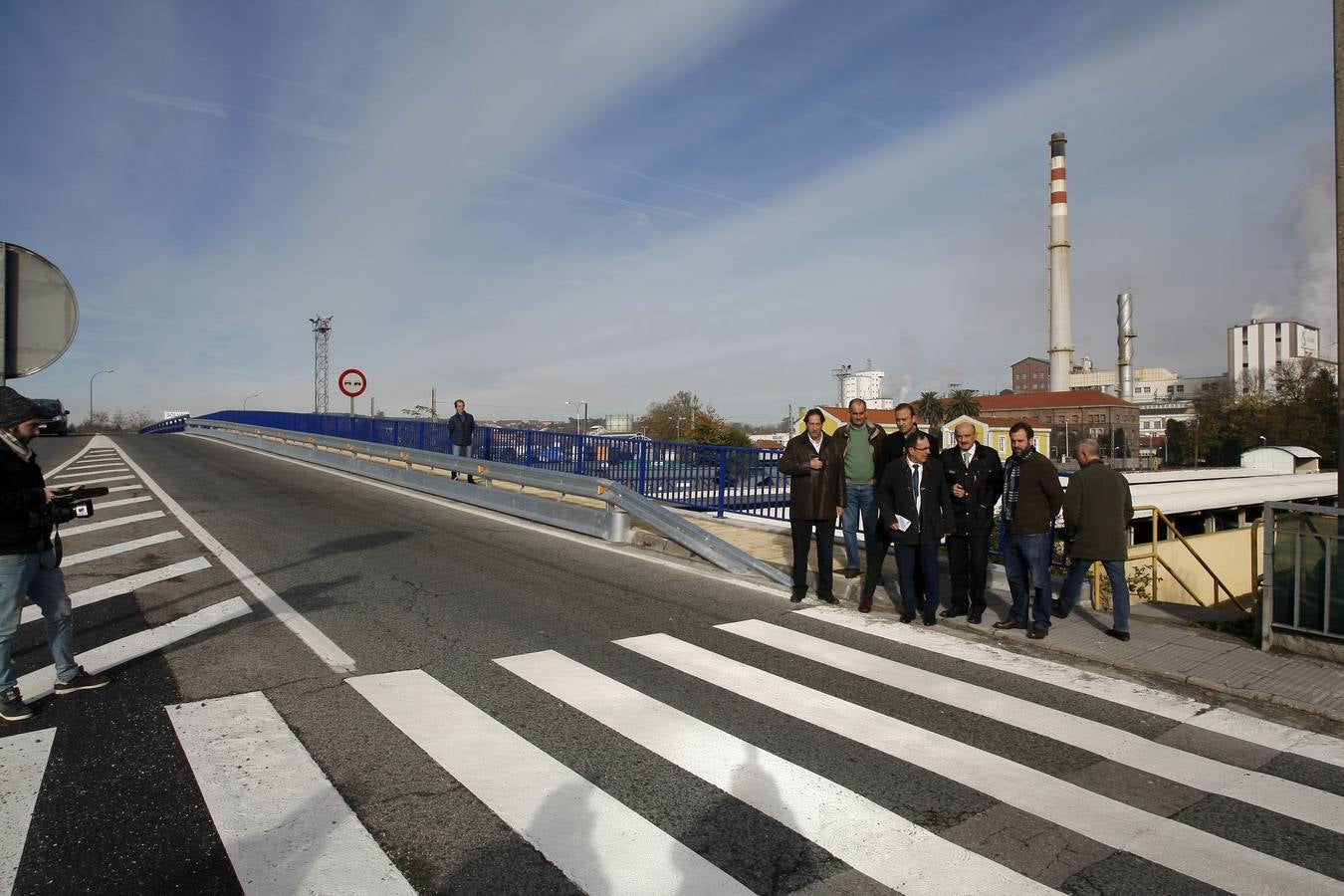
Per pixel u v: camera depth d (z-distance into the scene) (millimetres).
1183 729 4750
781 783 3877
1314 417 78875
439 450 19500
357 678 5203
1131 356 106500
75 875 3004
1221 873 3203
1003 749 4375
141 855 3143
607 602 7438
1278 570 6238
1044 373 169375
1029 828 3518
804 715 4770
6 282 4930
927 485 6949
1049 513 6516
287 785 3729
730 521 12656
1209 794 3900
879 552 7383
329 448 22391
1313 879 3172
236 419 32875
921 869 3166
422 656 5688
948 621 7125
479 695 4945
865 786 3865
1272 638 6250
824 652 6102
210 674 5250
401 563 8844
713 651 6020
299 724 4449
